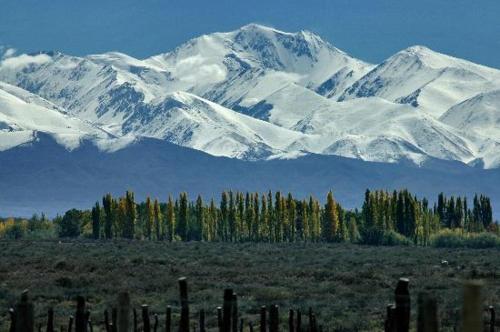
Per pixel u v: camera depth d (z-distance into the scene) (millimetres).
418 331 43656
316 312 147625
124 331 41625
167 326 76125
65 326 127875
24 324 41906
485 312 141375
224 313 53156
